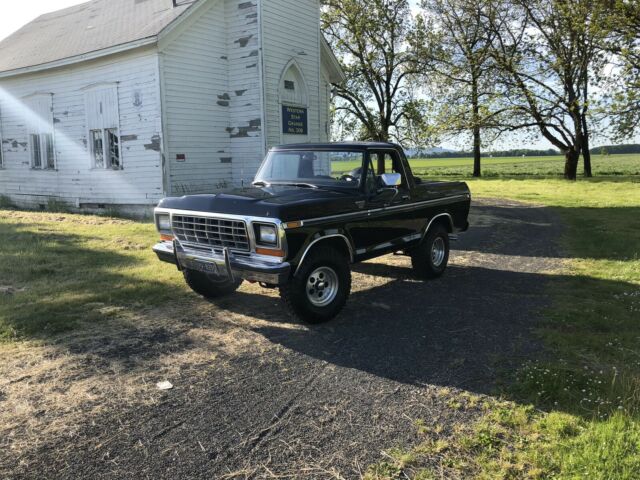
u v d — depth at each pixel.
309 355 4.98
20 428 3.60
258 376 4.50
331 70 20.56
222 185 16.06
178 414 3.83
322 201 5.66
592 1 25.27
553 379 4.33
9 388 4.19
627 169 52.84
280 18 16.19
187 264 5.97
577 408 3.89
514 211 18.06
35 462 3.21
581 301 6.77
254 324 5.87
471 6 31.84
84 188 16.69
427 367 4.70
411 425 3.69
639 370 4.57
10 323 5.54
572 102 30.42
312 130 18.17
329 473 3.13
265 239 5.26
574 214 16.73
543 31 31.55
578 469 3.12
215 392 4.19
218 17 15.50
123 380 4.38
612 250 10.42
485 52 31.89
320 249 5.69
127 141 15.09
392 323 5.95
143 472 3.13
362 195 6.29
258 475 3.11
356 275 8.38
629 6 23.30
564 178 35.66
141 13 16.56
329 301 5.84
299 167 6.89
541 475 3.10
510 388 4.24
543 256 10.09
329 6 31.02
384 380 4.43
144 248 10.02
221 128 15.91
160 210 6.28
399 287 7.63
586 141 37.47
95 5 20.28
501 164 73.56
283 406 3.96
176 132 14.56
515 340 5.37
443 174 47.06
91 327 5.63
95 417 3.77
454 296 7.12
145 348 5.09
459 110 32.53
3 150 19.30
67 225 13.17
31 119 18.02
